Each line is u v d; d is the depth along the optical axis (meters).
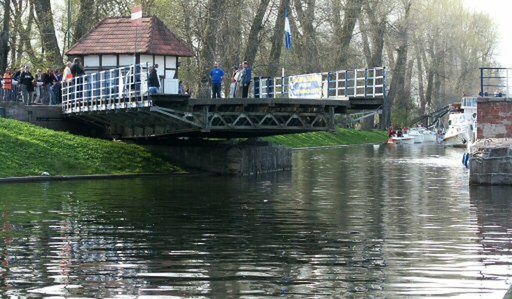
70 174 40.97
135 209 27.92
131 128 47.84
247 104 39.66
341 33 80.06
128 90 41.28
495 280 17.00
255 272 17.72
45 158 41.38
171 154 46.75
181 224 24.42
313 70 77.25
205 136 49.78
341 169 50.34
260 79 50.44
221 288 16.34
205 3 63.38
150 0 65.06
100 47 49.50
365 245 21.00
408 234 22.77
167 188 35.81
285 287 16.42
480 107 37.88
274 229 23.59
